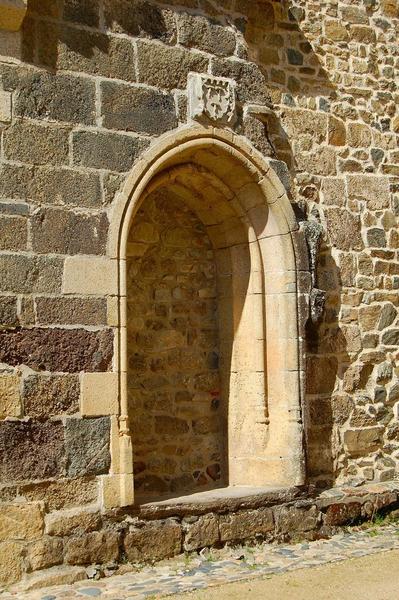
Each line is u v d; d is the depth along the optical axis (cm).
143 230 718
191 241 743
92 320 596
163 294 723
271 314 715
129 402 695
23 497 559
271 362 712
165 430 711
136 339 705
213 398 738
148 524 611
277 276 710
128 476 598
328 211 784
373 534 714
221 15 691
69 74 603
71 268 590
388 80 834
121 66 627
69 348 585
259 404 707
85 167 604
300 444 692
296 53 786
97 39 618
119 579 575
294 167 769
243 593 543
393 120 833
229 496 657
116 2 630
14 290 568
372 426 784
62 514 572
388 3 838
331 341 768
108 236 609
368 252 802
